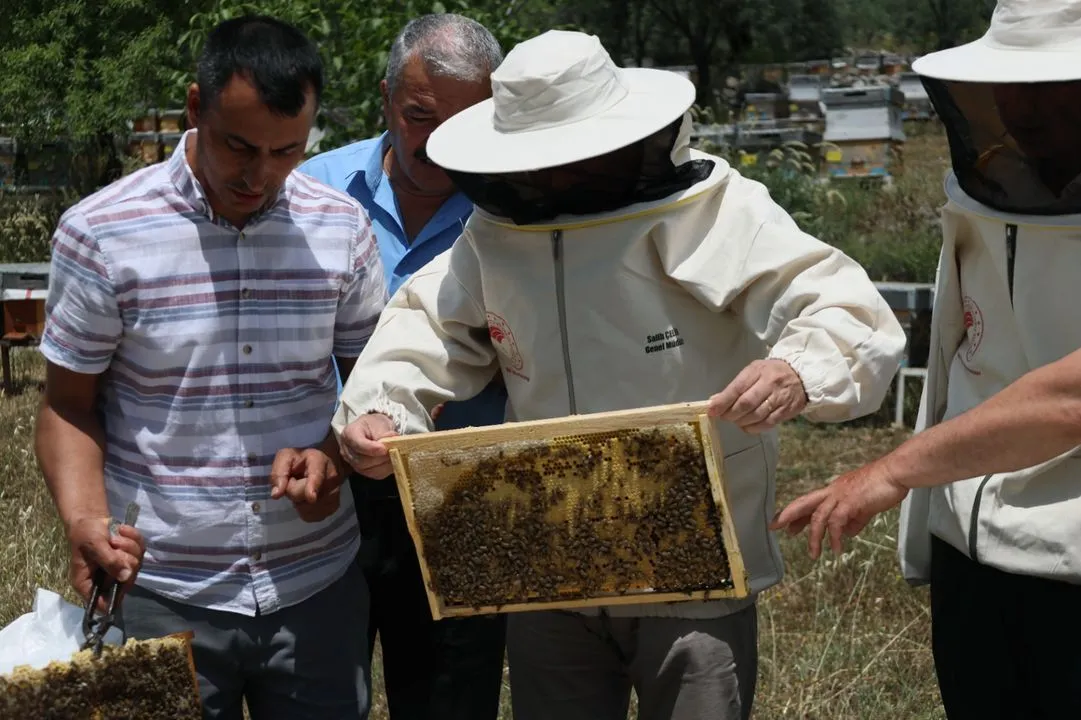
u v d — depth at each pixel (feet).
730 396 7.51
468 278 9.05
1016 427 7.52
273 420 8.87
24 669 7.48
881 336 8.09
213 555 8.80
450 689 11.09
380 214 11.50
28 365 32.01
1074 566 8.18
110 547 8.04
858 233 41.24
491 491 8.06
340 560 9.30
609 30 77.25
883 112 46.78
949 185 8.96
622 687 9.43
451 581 8.34
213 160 8.15
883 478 7.97
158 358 8.59
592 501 7.89
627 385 8.55
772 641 15.21
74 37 52.26
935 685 14.24
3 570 16.26
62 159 54.49
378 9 24.08
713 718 8.64
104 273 8.40
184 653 7.85
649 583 7.99
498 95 8.34
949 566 9.20
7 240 44.83
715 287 8.32
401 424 8.74
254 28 8.03
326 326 9.05
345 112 25.18
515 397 9.09
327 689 9.18
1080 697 8.41
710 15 76.18
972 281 8.86
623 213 8.18
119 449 8.80
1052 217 8.07
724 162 8.63
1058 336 8.25
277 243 8.76
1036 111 7.85
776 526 8.24
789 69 76.74
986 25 92.89
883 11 96.63
